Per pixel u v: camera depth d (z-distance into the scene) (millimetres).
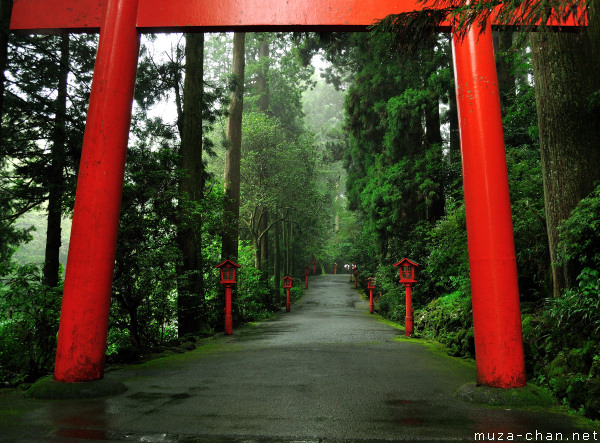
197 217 9320
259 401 4398
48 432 3465
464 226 9023
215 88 14211
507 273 4551
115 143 5281
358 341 9531
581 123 5844
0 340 6094
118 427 3582
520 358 4484
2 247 11820
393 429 3490
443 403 4297
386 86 18109
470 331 7176
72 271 5008
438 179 15195
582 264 5555
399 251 17109
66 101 11016
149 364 6754
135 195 8141
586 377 4258
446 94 15531
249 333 12164
